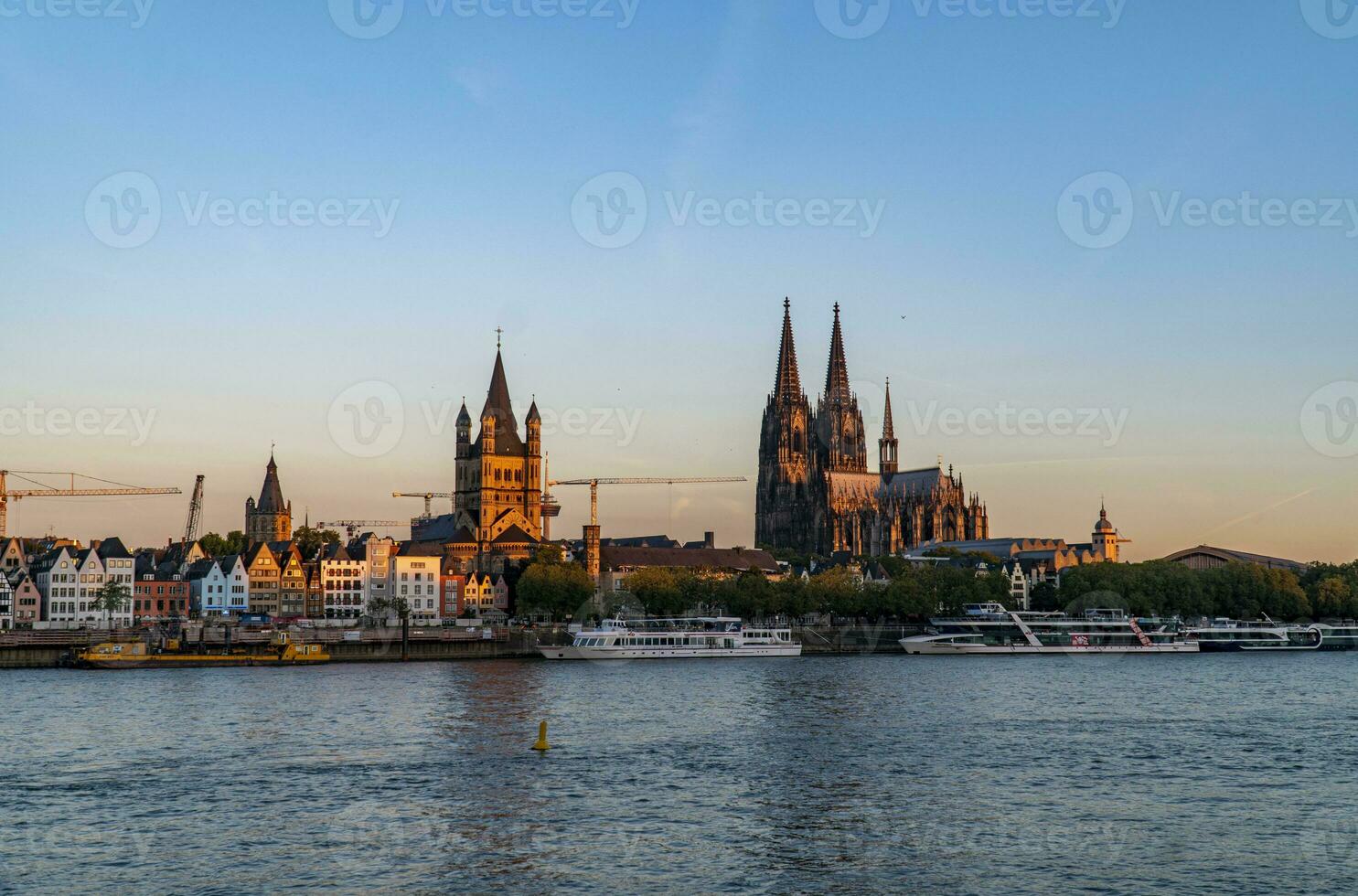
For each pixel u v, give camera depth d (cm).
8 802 10519
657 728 14638
